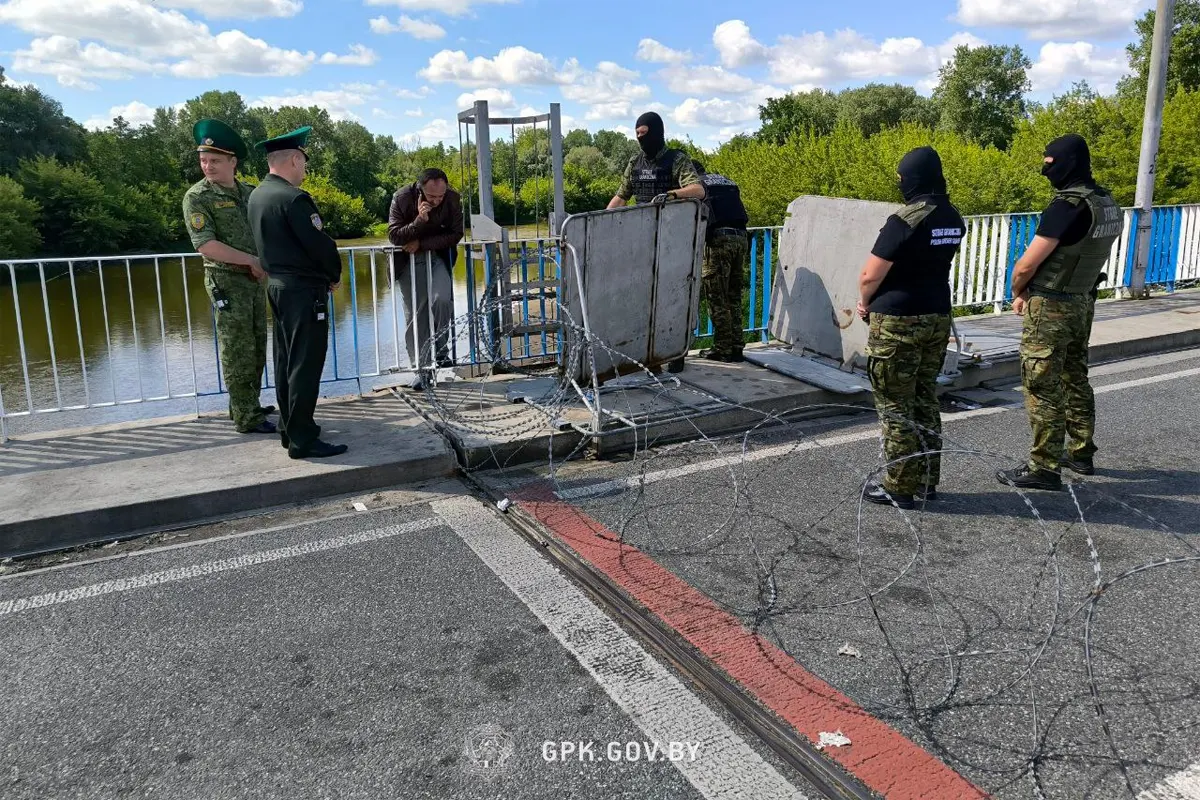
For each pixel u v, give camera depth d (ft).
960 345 23.02
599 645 10.59
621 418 18.02
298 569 12.79
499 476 16.71
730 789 8.03
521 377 22.66
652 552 13.12
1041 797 7.76
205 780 8.24
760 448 18.16
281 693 9.65
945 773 8.16
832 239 22.53
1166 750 8.44
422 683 9.80
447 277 21.91
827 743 8.62
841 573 12.38
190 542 13.83
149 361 64.80
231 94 317.63
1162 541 13.30
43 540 13.74
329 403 20.38
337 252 15.98
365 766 8.41
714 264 22.89
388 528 14.28
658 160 21.67
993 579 12.16
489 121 22.48
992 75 220.23
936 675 9.80
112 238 186.80
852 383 21.15
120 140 227.61
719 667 9.99
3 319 87.45
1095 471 16.49
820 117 233.55
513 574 12.57
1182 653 10.15
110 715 9.29
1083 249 14.42
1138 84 143.95
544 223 31.89
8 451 17.08
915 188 14.03
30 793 8.10
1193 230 36.09
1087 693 9.42
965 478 16.26
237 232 17.13
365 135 305.73
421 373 21.38
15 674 10.11
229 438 17.92
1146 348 27.22
